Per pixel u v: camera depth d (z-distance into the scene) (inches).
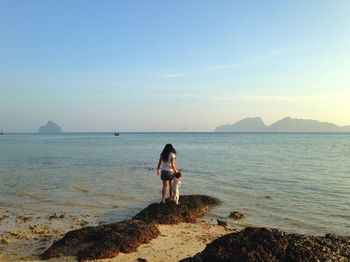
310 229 521.0
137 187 866.8
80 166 1375.5
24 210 633.6
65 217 579.8
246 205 669.9
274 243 301.0
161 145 3363.7
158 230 459.2
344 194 774.5
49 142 4271.7
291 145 3297.2
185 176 1053.8
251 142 4178.2
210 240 443.8
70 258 365.4
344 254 320.2
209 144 3609.7
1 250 404.5
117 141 4653.1
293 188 848.3
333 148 2726.4
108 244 382.3
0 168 1302.9
